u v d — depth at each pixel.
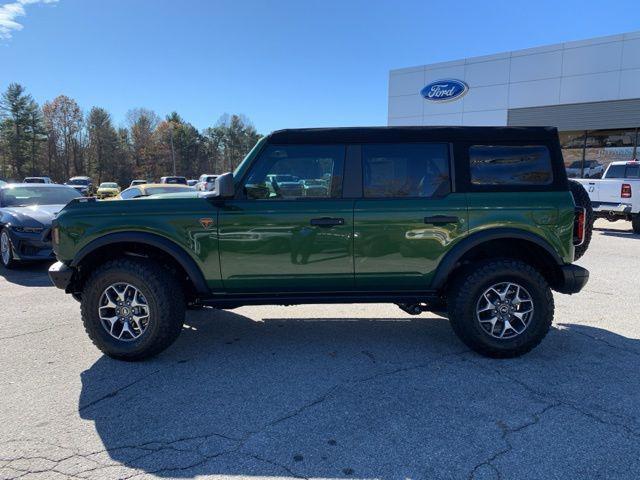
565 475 2.48
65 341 4.59
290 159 4.09
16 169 70.69
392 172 4.09
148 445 2.79
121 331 4.10
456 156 4.07
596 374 3.75
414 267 4.05
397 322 5.21
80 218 4.02
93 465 2.59
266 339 4.66
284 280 4.08
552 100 18.59
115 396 3.42
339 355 4.21
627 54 16.97
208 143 92.75
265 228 3.98
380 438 2.85
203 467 2.57
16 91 69.62
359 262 4.04
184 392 3.48
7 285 7.11
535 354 4.19
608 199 12.62
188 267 4.00
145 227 3.97
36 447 2.77
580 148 18.78
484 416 3.10
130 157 82.62
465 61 20.20
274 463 2.61
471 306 4.01
